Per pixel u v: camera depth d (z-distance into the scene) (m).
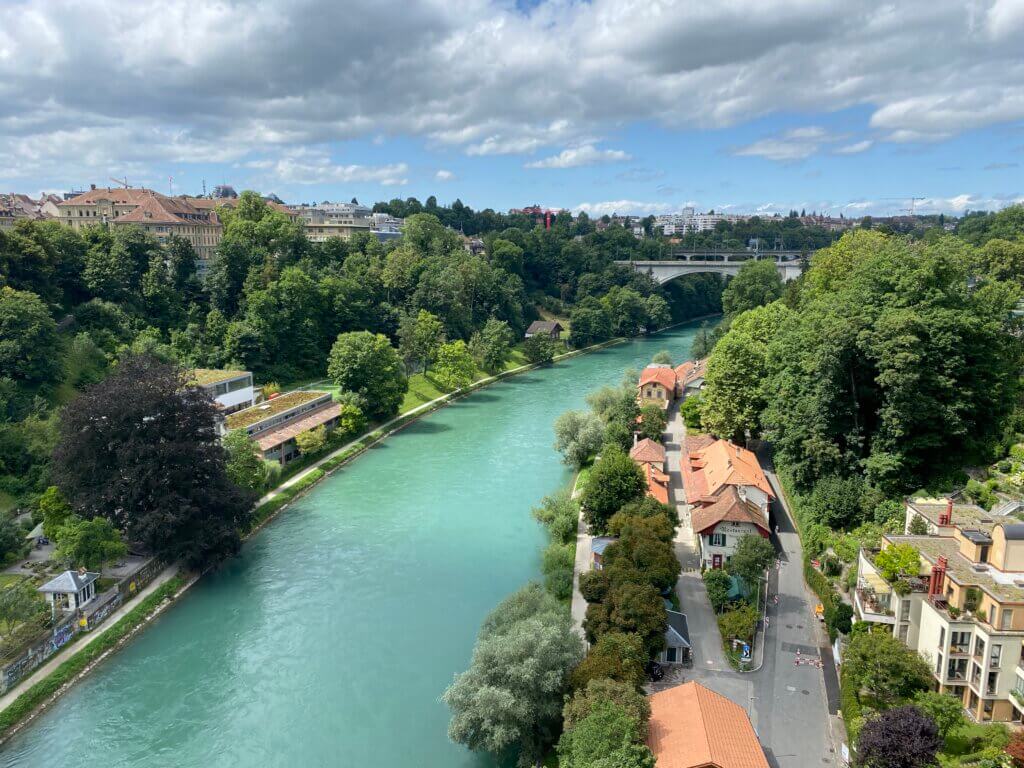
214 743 51.97
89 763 50.31
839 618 57.12
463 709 48.31
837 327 75.25
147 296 151.50
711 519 71.50
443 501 97.56
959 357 70.62
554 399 160.62
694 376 147.12
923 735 40.12
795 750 46.84
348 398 128.50
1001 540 48.41
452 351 163.00
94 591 68.38
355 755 50.47
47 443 88.25
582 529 82.75
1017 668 44.06
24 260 126.62
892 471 72.38
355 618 68.44
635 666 49.59
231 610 70.44
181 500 75.06
